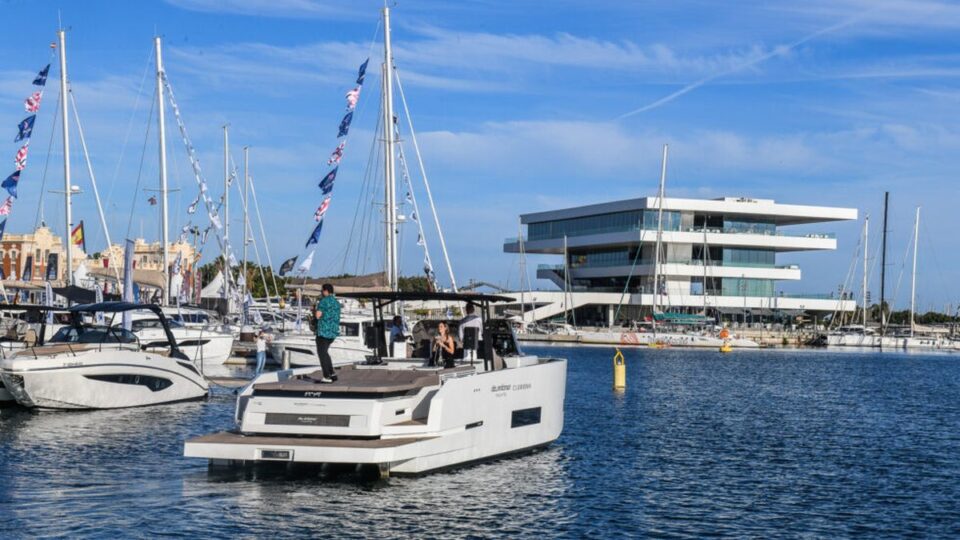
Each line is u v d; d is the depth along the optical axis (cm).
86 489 1712
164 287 5078
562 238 13825
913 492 1959
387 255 4681
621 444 2514
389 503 1647
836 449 2573
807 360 8975
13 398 2862
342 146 4859
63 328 3012
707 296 12794
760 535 1577
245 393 1794
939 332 13562
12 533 1429
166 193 5041
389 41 4747
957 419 3472
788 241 13025
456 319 2312
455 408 1850
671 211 12812
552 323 12438
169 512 1558
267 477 1812
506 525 1560
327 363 1845
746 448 2542
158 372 2978
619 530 1567
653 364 7488
